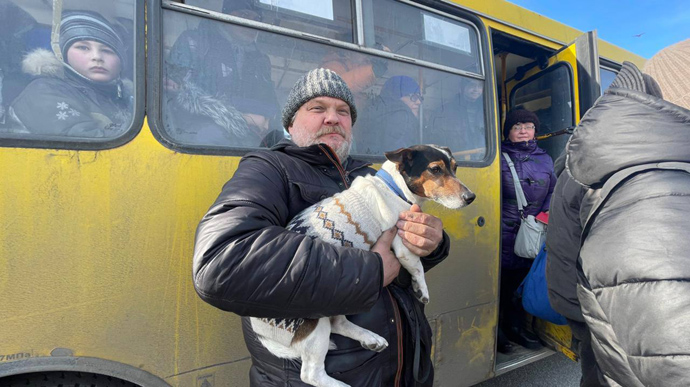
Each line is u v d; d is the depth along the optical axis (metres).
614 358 0.95
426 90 2.25
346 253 1.03
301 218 1.26
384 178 1.58
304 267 0.94
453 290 2.20
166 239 1.44
